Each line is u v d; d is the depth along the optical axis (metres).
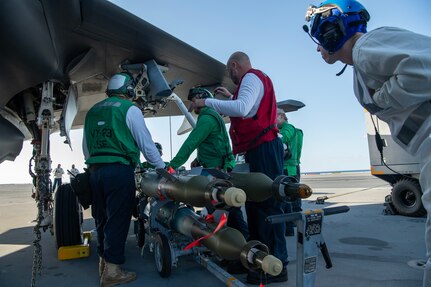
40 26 3.39
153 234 3.65
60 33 3.84
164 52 4.90
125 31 4.31
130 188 3.25
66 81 4.51
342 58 1.64
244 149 3.08
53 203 4.52
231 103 2.80
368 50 1.34
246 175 2.34
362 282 3.05
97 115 3.31
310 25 1.68
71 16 3.70
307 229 1.84
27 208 11.99
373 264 3.57
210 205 2.18
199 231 2.51
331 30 1.56
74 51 4.28
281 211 3.02
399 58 1.25
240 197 1.90
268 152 3.01
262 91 2.98
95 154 3.22
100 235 3.42
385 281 3.06
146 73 4.82
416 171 6.33
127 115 3.24
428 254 1.40
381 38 1.34
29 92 4.36
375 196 10.91
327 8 1.58
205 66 5.49
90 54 4.39
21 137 4.07
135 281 3.30
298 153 5.81
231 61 3.25
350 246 4.36
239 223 3.99
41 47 3.50
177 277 3.41
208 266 3.23
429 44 1.27
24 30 3.20
